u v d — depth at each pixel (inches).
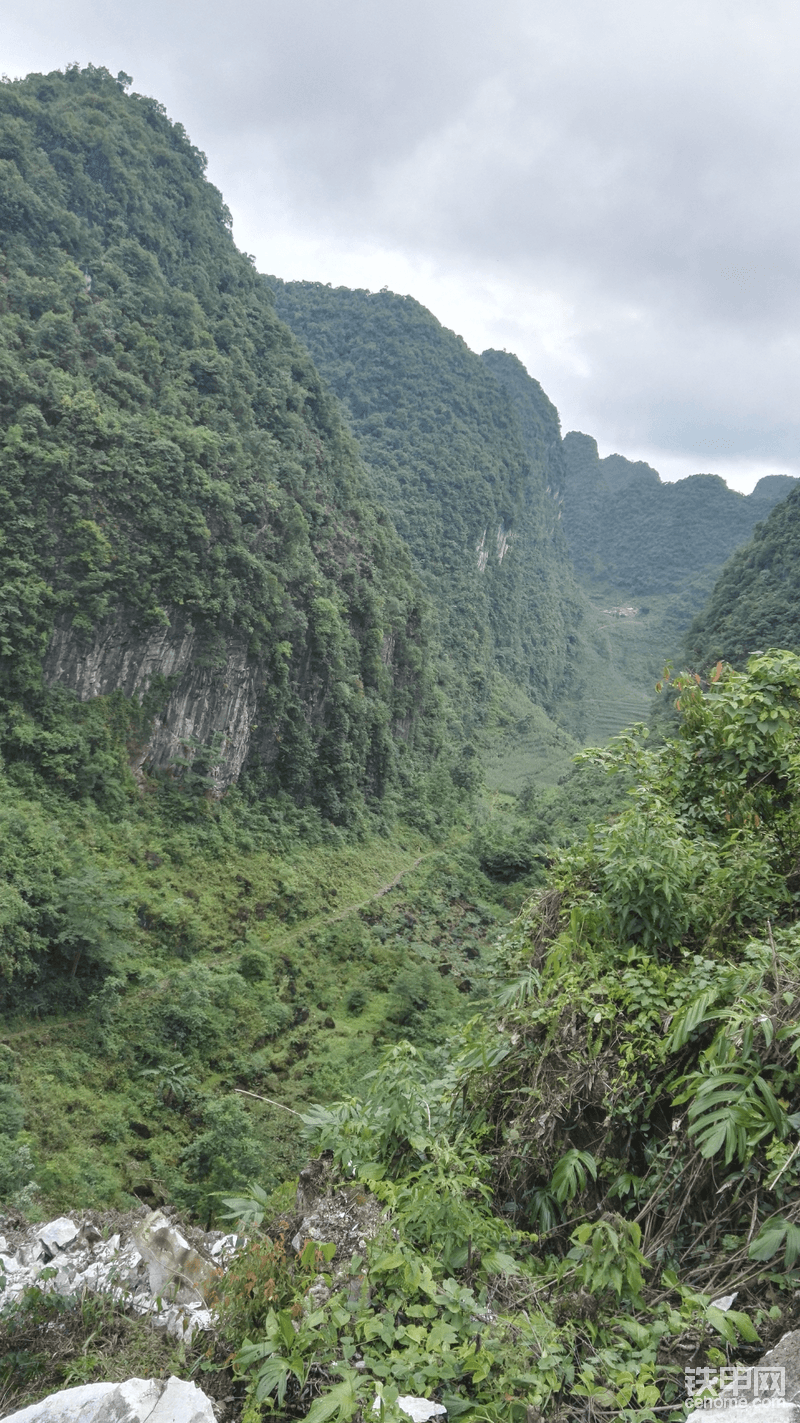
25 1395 130.0
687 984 149.2
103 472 1617.9
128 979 1232.8
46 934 1166.3
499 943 216.4
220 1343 128.7
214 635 1733.5
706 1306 107.3
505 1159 143.6
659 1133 135.6
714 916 177.6
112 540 1625.2
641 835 186.7
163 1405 113.0
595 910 179.8
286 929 1512.1
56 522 1571.1
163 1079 1063.6
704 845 202.4
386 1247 125.1
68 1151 914.1
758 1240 108.7
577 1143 139.9
